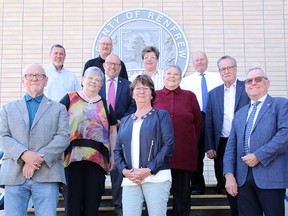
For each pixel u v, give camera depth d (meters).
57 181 4.40
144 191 4.33
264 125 4.54
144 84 4.56
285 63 8.47
